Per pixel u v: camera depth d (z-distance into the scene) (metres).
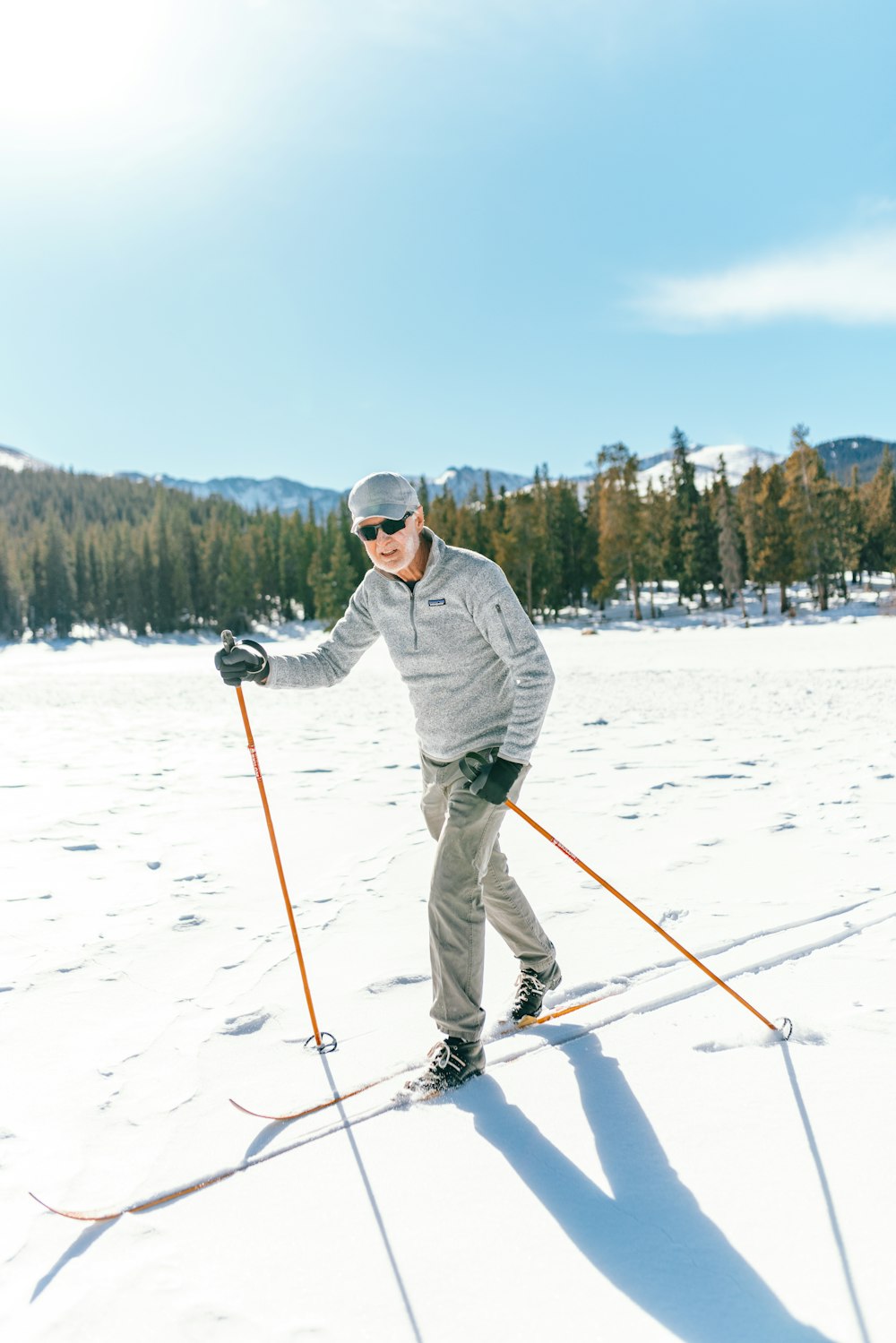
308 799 6.20
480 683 2.53
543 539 57.75
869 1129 1.90
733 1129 1.95
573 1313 1.45
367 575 2.66
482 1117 2.08
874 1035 2.31
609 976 2.87
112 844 5.07
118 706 14.84
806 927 3.17
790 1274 1.51
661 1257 1.58
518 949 2.62
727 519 54.78
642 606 64.44
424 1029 2.60
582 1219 1.69
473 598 2.41
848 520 55.72
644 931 3.27
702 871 3.98
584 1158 1.89
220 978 3.06
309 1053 2.47
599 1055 2.33
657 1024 2.48
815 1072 2.15
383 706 13.61
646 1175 1.82
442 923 2.30
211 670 28.75
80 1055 2.51
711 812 5.16
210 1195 1.84
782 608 51.19
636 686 14.63
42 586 90.00
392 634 2.57
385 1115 2.12
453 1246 1.64
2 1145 2.06
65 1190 1.87
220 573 85.50
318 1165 1.93
